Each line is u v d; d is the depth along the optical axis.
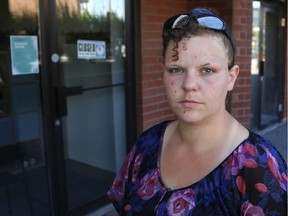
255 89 6.20
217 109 1.01
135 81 3.84
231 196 0.96
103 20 3.48
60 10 3.08
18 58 2.85
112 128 3.74
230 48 1.02
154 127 1.29
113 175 3.80
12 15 2.77
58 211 3.26
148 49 3.81
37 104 3.02
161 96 4.04
